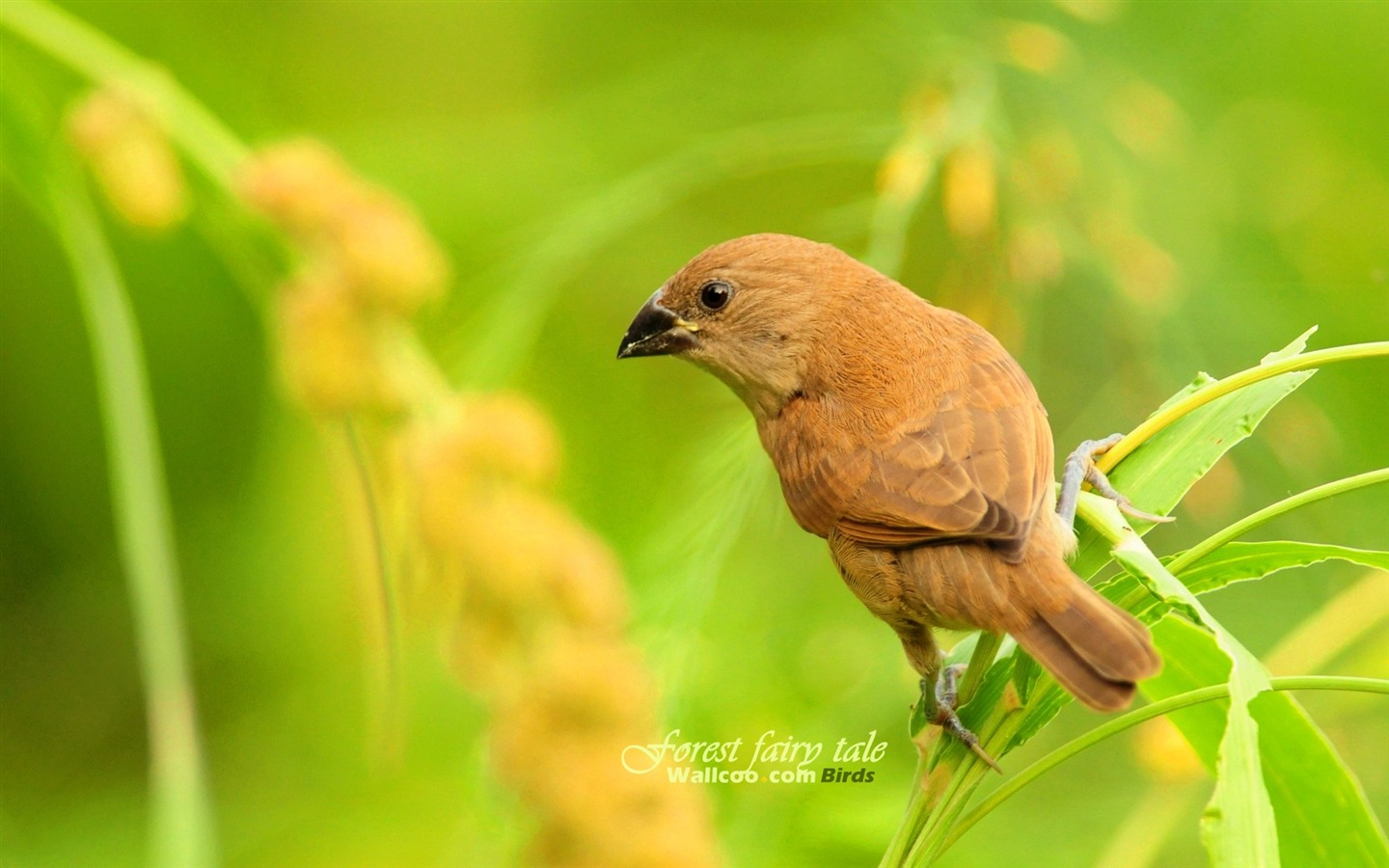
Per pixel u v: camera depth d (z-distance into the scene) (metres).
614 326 11.23
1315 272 11.32
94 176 7.58
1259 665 4.61
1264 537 10.41
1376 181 11.52
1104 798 9.23
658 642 7.77
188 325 10.59
